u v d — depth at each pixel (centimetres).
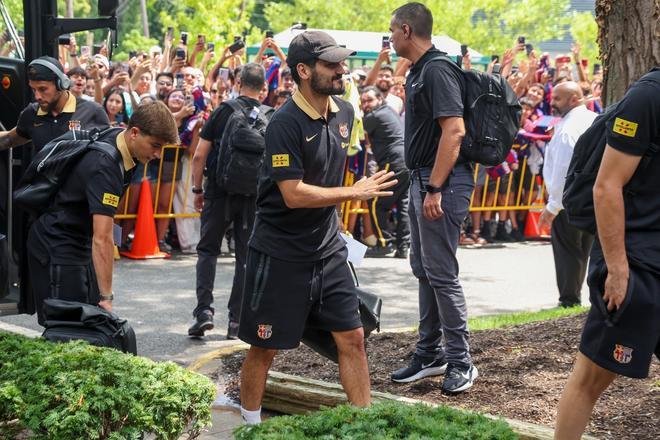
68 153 462
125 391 354
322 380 552
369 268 1057
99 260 450
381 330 681
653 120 357
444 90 503
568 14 3328
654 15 562
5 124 595
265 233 439
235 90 961
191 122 1072
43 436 348
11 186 567
